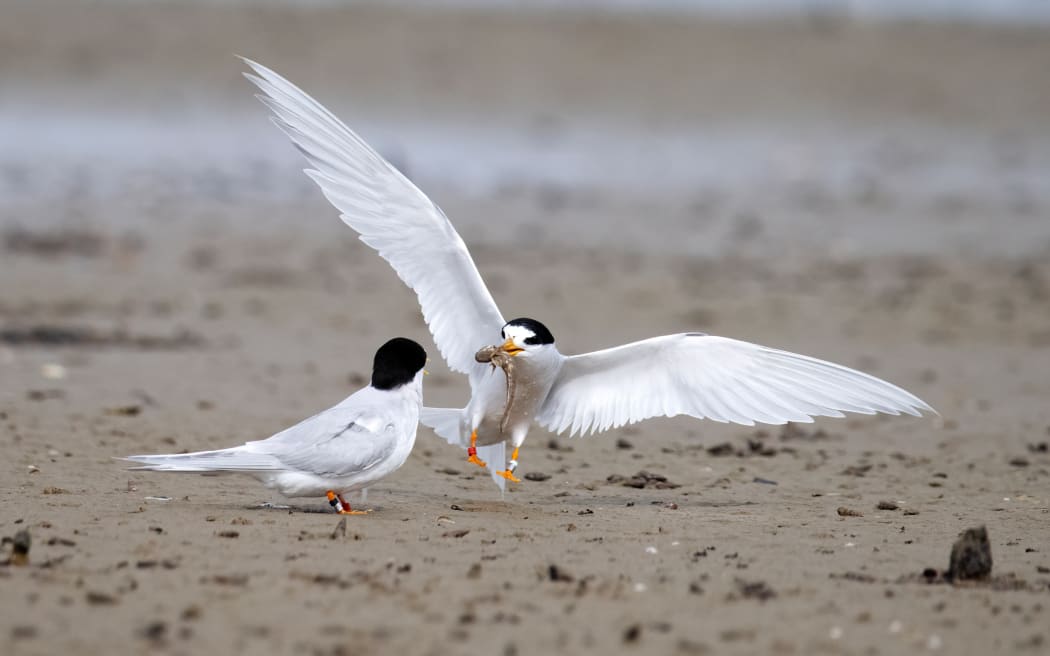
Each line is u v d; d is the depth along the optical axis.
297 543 8.21
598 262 23.97
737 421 9.79
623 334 18.66
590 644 6.52
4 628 6.48
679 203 29.86
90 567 7.54
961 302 21.45
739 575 7.80
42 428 11.96
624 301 20.97
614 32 43.09
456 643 6.48
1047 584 7.73
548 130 36.88
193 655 6.23
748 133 37.41
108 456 11.05
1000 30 45.16
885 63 42.00
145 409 13.16
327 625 6.68
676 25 44.12
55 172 30.58
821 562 8.15
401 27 42.38
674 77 40.66
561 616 6.92
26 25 40.88
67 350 16.22
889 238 26.83
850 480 11.28
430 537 8.52
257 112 38.03
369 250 24.58
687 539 8.72
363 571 7.63
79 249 23.30
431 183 30.81
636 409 9.91
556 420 10.01
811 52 42.44
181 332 17.64
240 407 13.56
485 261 23.67
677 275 23.09
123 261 22.55
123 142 34.25
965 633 6.80
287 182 31.02
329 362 16.25
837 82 40.78
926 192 31.55
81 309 19.00
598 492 10.65
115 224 25.70
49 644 6.30
